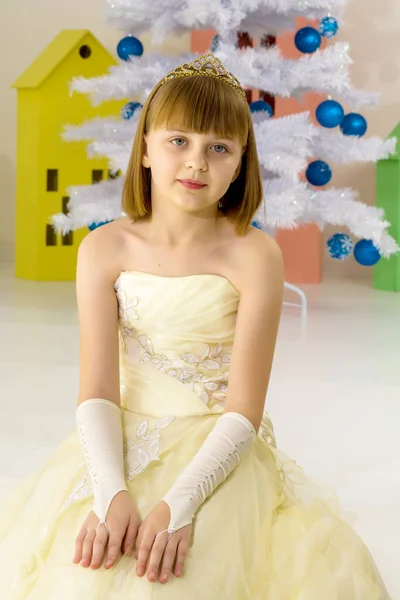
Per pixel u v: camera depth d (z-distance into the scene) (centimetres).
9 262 639
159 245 153
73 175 553
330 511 154
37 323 416
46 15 623
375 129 596
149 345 152
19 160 553
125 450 144
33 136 543
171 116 141
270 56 428
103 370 151
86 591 124
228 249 152
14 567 139
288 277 585
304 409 285
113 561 126
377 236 441
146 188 155
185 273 152
